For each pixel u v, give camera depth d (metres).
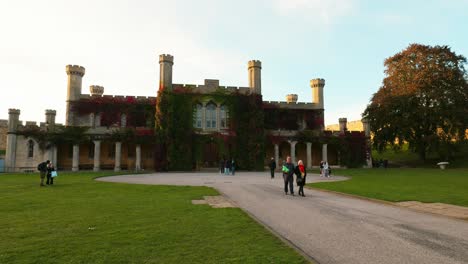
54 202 13.12
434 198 14.54
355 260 6.46
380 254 6.84
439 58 49.38
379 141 52.06
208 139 45.59
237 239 7.59
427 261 6.40
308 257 6.35
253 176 30.89
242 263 5.93
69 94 47.00
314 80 56.84
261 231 8.37
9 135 40.88
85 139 42.16
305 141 49.41
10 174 32.97
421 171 36.22
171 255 6.40
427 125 48.47
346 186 19.80
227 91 47.84
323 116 55.84
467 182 22.08
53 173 20.73
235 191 17.50
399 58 53.38
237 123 47.31
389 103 49.53
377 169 43.03
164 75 45.22
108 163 45.22
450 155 47.69
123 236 7.79
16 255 6.36
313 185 20.48
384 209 12.22
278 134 48.72
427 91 48.28
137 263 5.94
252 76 48.91
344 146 50.47
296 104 55.22
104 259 6.15
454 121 45.69
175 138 44.34
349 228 9.15
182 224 9.13
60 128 41.97
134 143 44.25
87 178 25.89
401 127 48.19
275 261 6.05
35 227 8.72
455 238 8.12
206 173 36.97
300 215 10.98
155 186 19.66
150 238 7.62
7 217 10.08
